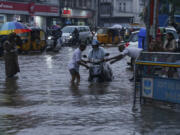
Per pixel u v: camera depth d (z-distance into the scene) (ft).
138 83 29.53
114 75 41.68
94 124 19.39
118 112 22.20
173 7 60.95
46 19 162.20
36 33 78.74
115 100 26.14
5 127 18.98
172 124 19.29
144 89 24.26
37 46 79.10
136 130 18.17
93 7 217.56
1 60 62.03
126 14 287.07
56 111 22.58
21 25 73.41
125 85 33.83
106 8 283.59
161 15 42.98
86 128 18.61
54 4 165.68
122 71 45.68
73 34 108.88
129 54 36.01
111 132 17.84
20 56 68.95
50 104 24.76
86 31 118.21
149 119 20.39
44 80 37.29
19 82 35.94
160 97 23.36
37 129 18.54
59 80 37.29
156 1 35.19
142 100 25.17
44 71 45.06
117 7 288.92
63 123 19.67
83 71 45.34
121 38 134.82
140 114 21.63
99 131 18.03
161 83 23.24
